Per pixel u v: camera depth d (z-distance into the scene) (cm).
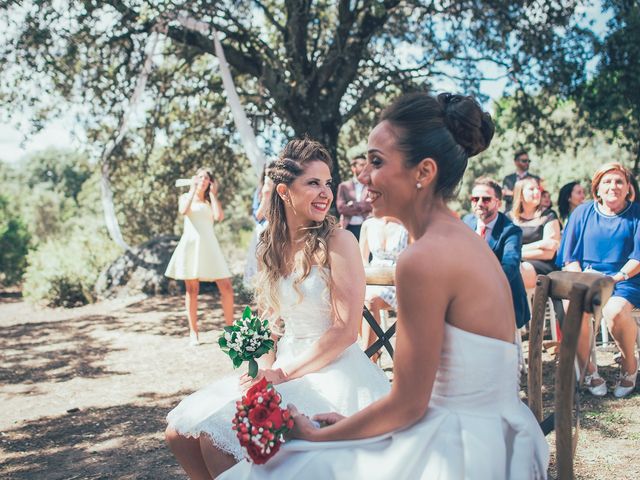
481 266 150
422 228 158
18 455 388
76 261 1146
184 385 536
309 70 1193
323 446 163
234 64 1195
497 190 435
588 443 341
